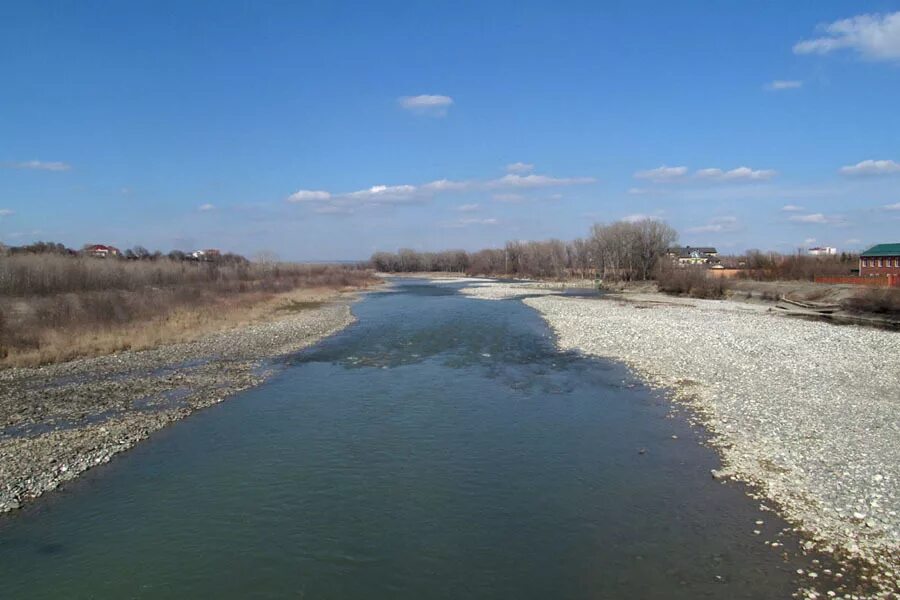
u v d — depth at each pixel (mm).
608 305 55781
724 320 40875
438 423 17312
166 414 18438
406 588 8891
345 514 11422
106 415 18438
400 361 27172
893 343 29203
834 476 12273
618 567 9312
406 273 171875
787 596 8367
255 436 16297
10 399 20312
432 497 12164
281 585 9023
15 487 12750
